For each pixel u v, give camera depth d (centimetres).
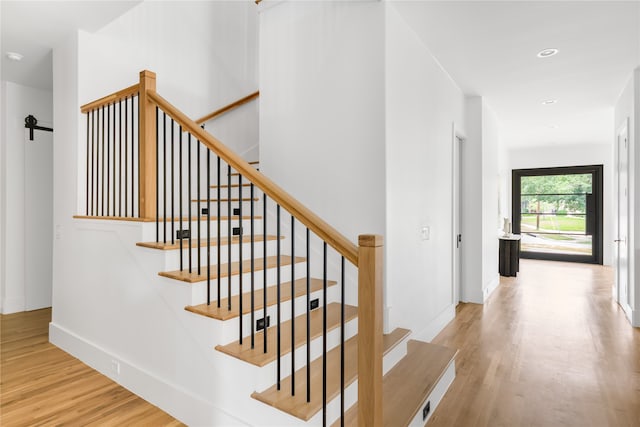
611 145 782
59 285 322
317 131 288
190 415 206
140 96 248
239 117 428
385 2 257
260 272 245
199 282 210
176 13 386
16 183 420
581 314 425
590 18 277
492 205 547
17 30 306
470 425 210
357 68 268
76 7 274
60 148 327
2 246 416
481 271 473
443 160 378
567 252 843
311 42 292
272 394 177
